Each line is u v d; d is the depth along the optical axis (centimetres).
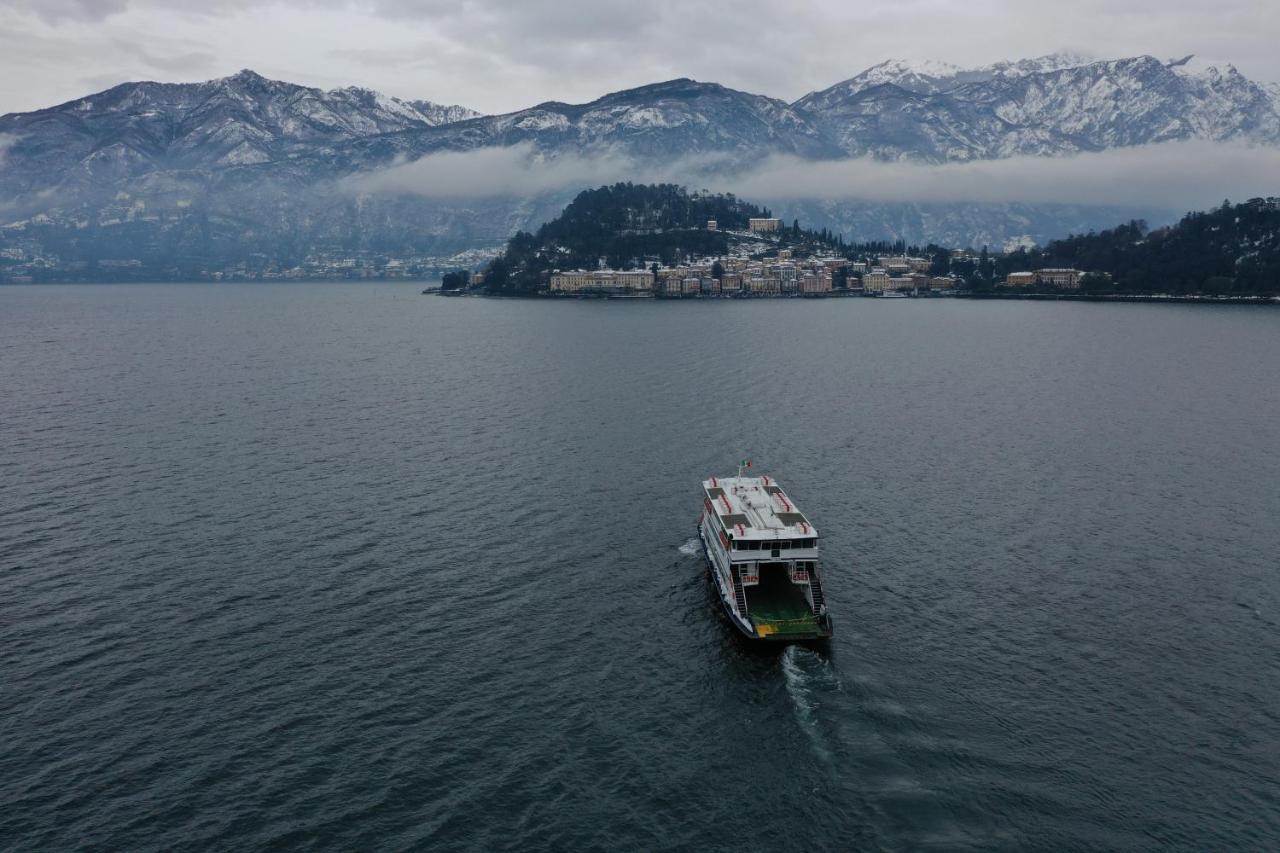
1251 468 13975
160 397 19625
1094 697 7381
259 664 7775
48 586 9238
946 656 8075
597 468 13850
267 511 11638
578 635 8512
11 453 14425
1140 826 5881
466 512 11750
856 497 12519
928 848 5706
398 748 6644
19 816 5847
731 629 8750
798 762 6581
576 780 6338
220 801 6034
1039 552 10488
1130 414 18125
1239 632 8494
